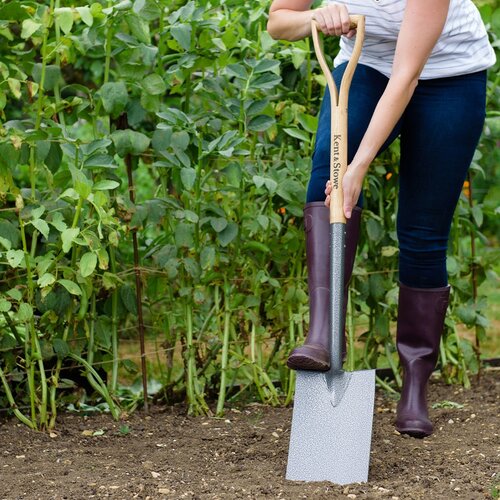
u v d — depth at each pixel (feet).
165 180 10.96
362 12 8.64
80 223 10.11
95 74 16.81
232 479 8.13
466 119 8.91
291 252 11.27
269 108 11.05
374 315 12.11
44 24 9.79
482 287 22.00
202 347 11.26
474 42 8.91
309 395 8.11
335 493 7.56
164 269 10.82
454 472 8.18
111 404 10.51
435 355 9.80
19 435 9.75
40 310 10.09
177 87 11.34
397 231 9.55
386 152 11.80
